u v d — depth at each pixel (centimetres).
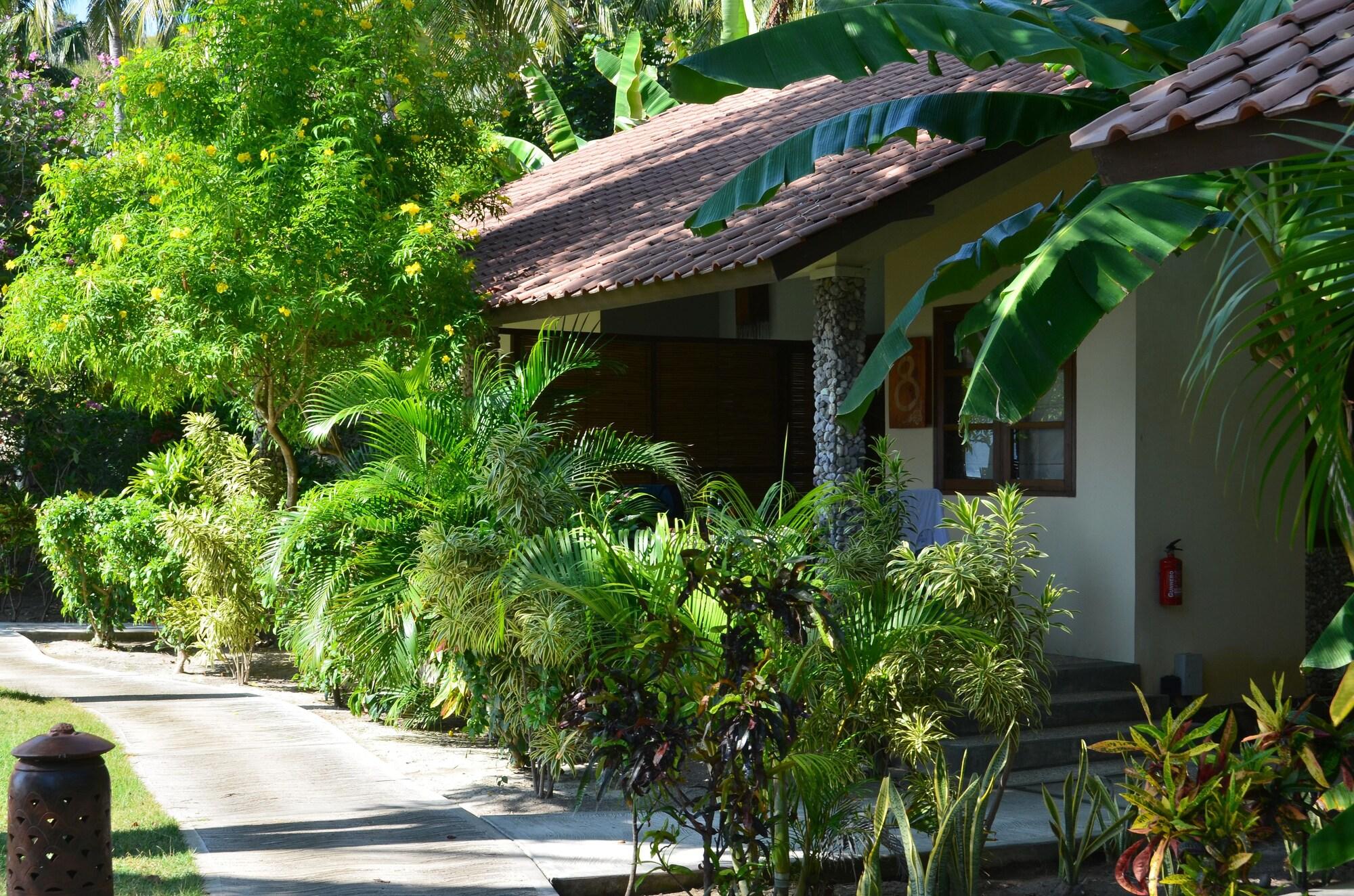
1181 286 1043
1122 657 1021
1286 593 1104
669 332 1588
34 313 1105
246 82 1144
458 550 774
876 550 675
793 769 558
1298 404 432
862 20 594
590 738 608
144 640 1476
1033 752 886
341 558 958
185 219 1075
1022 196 1077
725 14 2056
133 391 1184
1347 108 385
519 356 1333
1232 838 530
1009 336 529
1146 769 577
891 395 1209
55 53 4253
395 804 741
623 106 2228
